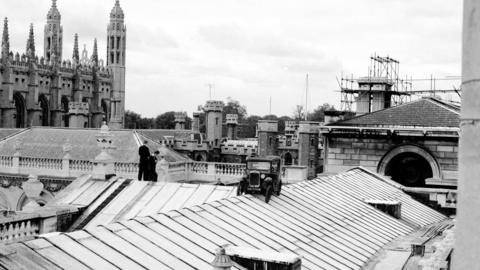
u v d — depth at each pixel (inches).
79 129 3821.4
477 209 183.8
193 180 3218.5
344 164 2586.1
